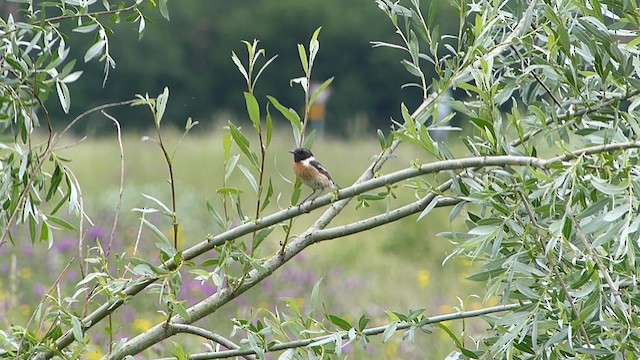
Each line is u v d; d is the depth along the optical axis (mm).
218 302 9219
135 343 9172
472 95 10297
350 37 69938
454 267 23625
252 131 51125
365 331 8883
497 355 8531
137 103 9023
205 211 28562
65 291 17656
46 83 9312
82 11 9398
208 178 35969
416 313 8914
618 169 7945
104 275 8602
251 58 8656
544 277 8047
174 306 8562
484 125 8484
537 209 8078
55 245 20453
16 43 9297
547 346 8156
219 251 8859
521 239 8195
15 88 9414
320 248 26078
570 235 8203
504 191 8266
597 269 7902
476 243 8156
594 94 8969
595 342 8508
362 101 69312
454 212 8445
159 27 68000
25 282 18016
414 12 9812
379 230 28172
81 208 9266
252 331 8812
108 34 9531
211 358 8977
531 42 9609
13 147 9703
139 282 8719
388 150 9477
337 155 41938
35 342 8914
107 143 43875
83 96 61656
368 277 22156
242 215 8922
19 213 9664
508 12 10172
